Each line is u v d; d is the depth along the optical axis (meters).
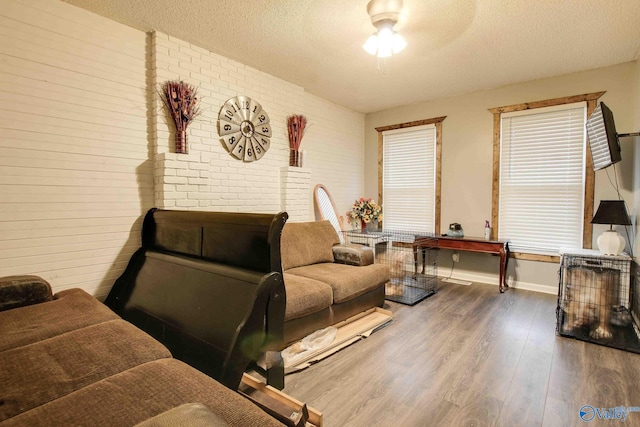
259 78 3.65
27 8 2.24
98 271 2.61
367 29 2.74
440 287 4.12
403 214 5.14
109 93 2.64
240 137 3.47
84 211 2.53
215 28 2.75
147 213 2.81
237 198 3.50
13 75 2.20
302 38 2.90
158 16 2.57
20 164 2.24
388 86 4.15
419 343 2.54
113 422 0.87
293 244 3.29
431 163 4.81
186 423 0.70
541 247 3.95
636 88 3.25
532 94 3.92
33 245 2.30
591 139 3.25
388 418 1.67
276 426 0.89
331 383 1.99
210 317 1.74
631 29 2.68
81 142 2.51
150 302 2.21
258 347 1.61
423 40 2.87
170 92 2.86
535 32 2.74
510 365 2.19
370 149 5.48
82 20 2.48
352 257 3.35
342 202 5.14
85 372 1.16
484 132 4.29
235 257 1.88
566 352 2.37
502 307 3.35
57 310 1.78
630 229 3.28
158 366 1.17
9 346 1.36
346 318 2.82
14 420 0.89
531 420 1.65
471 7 2.37
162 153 2.80
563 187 3.79
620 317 2.77
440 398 1.84
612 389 1.91
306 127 4.43
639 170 3.08
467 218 4.48
